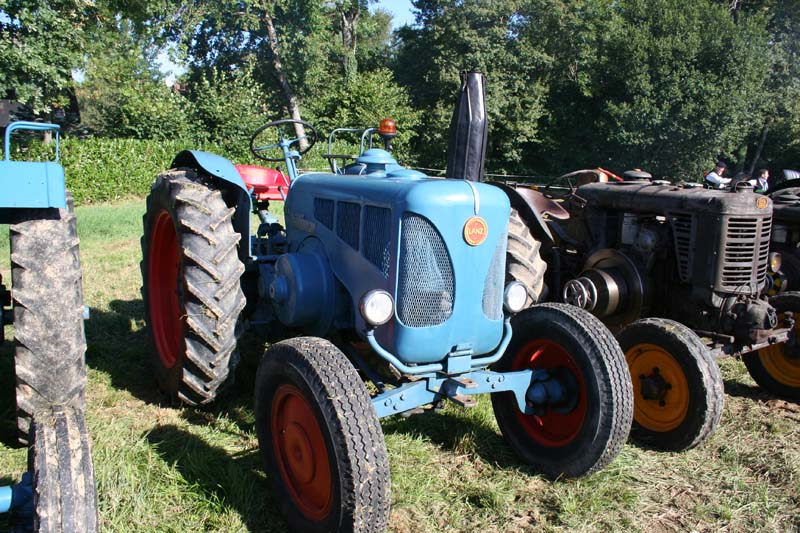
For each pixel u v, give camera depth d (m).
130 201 17.44
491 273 2.88
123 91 20.58
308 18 26.45
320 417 2.44
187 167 4.25
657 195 4.57
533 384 3.21
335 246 3.31
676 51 24.88
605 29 27.45
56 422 2.07
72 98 22.12
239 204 4.05
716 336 4.23
